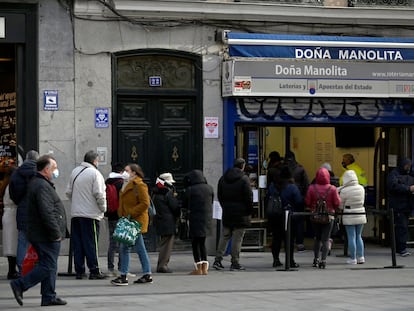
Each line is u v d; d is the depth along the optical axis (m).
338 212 15.61
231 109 17.34
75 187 13.50
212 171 17.44
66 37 16.58
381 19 18.23
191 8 17.06
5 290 12.61
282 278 14.05
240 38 17.17
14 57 16.64
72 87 16.61
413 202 17.45
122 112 17.12
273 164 17.91
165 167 17.33
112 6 16.66
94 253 13.59
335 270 15.18
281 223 15.52
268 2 17.50
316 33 18.00
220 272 14.83
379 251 18.09
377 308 10.95
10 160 16.70
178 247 17.33
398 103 18.31
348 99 17.98
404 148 18.97
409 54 18.14
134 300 11.55
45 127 16.48
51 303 10.99
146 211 12.99
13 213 13.64
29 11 16.34
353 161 18.75
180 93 17.31
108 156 16.83
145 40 17.05
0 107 16.86
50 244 10.86
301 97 17.53
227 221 14.93
